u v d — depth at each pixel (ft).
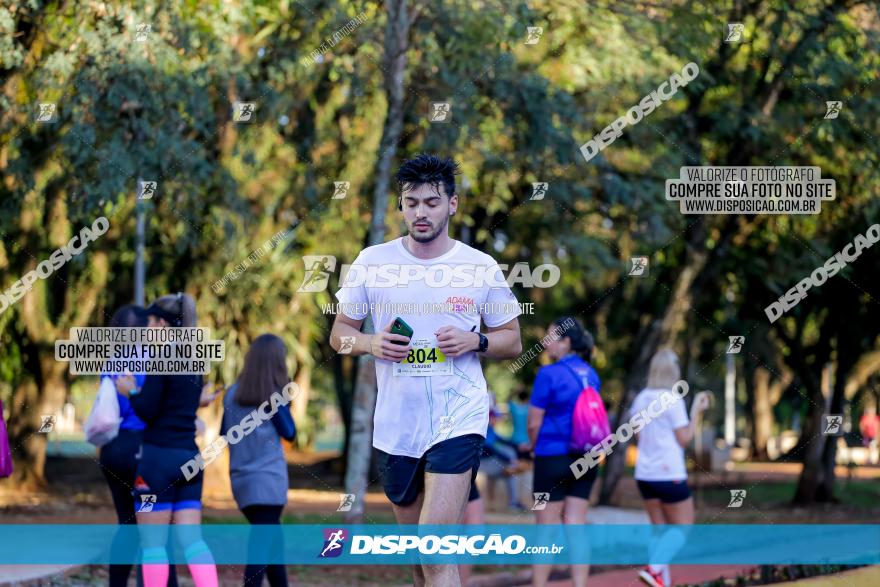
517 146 42.80
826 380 72.64
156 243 48.19
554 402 26.13
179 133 36.47
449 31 38.19
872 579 26.94
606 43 40.14
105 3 34.68
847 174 47.32
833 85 43.83
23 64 34.99
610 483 54.29
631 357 69.92
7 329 48.85
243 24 39.47
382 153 36.45
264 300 51.72
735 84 48.19
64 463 82.43
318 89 44.55
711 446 86.74
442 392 16.30
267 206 47.65
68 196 37.52
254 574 22.70
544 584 26.03
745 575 29.30
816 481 59.57
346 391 80.89
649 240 49.90
